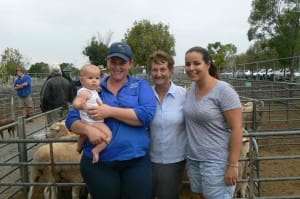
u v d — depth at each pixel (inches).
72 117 137.9
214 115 138.8
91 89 136.0
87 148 136.5
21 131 251.8
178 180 156.6
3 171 313.4
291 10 1250.6
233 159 137.0
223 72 1711.4
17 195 262.4
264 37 1365.7
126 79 142.9
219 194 141.7
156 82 152.8
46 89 397.1
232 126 137.1
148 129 153.9
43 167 233.5
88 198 239.0
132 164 135.5
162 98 154.0
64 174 231.1
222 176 141.0
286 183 287.0
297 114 586.9
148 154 145.9
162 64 150.9
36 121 527.5
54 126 282.0
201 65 138.9
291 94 620.7
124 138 132.7
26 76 615.2
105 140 130.7
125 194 137.0
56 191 232.2
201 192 149.1
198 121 141.5
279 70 983.0
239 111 136.8
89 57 1326.3
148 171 139.0
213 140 140.4
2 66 1637.6
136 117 133.4
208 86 140.6
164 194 155.0
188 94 149.2
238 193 240.5
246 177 238.4
